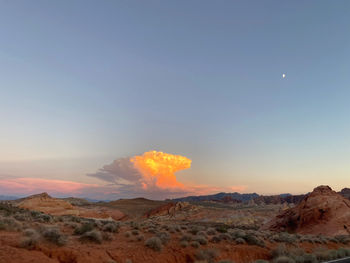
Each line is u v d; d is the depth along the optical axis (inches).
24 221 767.1
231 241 769.6
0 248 412.8
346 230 1566.2
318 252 756.0
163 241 629.3
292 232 1787.6
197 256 586.2
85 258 452.1
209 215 3206.2
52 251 452.1
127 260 485.4
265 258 693.3
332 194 1964.8
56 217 1054.4
